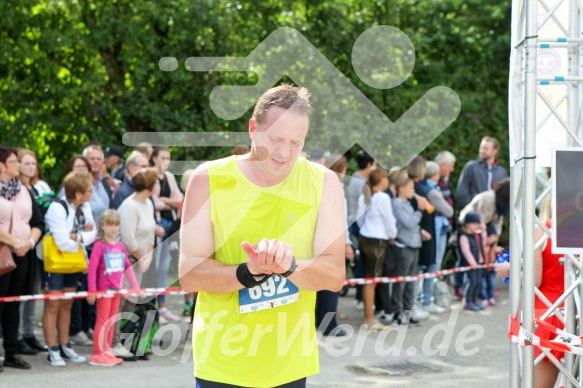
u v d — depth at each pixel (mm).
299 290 3414
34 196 7461
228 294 3387
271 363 3400
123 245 7254
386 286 9578
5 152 6895
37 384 6598
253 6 12625
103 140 11898
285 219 3340
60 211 7223
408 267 9484
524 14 4562
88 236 7305
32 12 12148
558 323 4930
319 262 3312
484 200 10766
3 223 6863
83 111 12141
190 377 7035
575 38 4535
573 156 4281
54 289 7238
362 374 7336
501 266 5238
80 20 12203
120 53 12172
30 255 7152
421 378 7223
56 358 7254
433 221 10062
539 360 4723
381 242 9117
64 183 7367
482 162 11766
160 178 7348
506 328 9570
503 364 7832
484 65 15523
